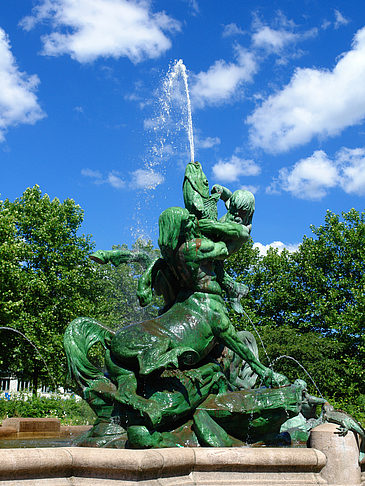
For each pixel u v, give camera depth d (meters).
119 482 4.05
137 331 6.07
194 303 6.31
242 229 6.84
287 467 4.91
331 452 5.09
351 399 23.17
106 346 6.50
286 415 5.93
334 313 28.69
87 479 4.11
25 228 28.52
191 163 7.05
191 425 5.68
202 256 6.26
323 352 26.36
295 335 26.59
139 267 25.00
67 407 17.05
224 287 6.97
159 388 5.67
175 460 4.38
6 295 24.48
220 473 4.70
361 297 27.53
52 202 29.59
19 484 3.77
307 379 25.33
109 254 6.89
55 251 28.45
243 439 5.95
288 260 32.47
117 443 5.56
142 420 5.52
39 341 24.97
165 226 6.32
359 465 5.25
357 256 30.61
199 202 6.74
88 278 28.62
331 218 31.69
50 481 3.94
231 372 7.11
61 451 4.07
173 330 6.09
